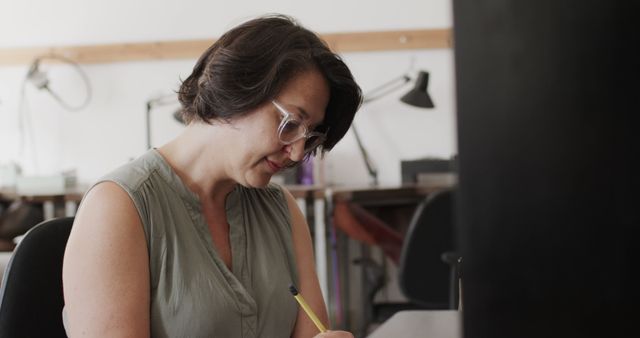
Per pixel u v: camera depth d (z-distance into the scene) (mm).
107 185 1061
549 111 297
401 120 4297
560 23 294
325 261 3676
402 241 3639
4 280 1082
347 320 4156
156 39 4312
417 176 3986
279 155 1090
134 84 4305
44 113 4320
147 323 1032
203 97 1073
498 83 301
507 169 303
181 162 1142
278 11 4293
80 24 4316
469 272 312
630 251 295
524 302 307
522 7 297
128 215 1034
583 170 296
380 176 4309
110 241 1013
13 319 1067
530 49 298
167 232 1071
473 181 306
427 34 4242
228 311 1077
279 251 1222
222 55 1051
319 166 4016
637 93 290
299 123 1059
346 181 4305
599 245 298
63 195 3654
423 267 2918
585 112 295
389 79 4293
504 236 305
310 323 1225
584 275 300
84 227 1030
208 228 1124
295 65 1044
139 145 4312
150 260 1056
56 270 1112
